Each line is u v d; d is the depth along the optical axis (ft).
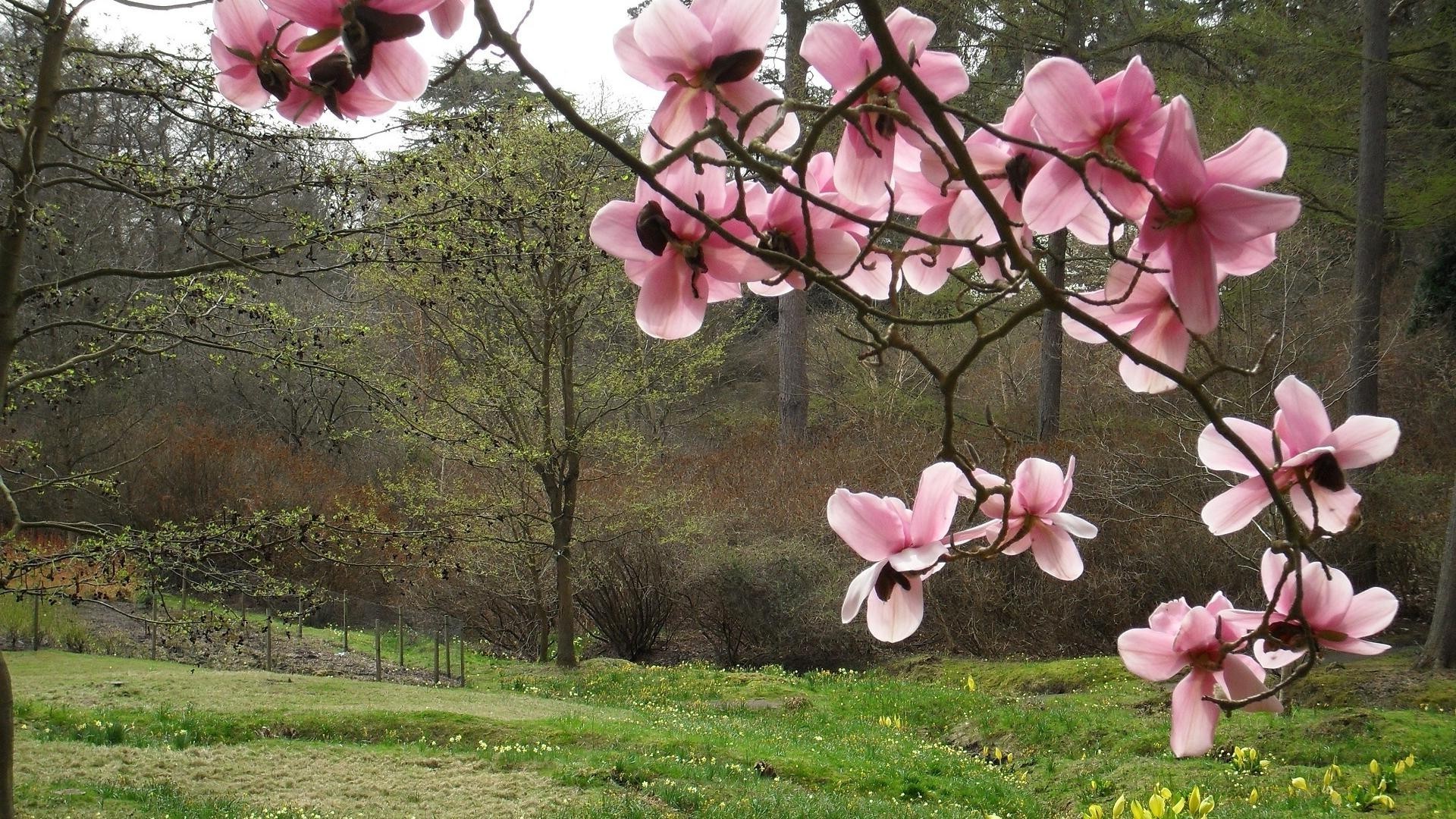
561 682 48.62
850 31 3.14
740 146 2.77
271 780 26.61
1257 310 45.24
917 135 3.24
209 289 25.98
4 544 25.84
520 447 50.14
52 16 21.22
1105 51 59.77
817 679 48.91
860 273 3.44
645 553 58.13
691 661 58.90
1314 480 3.22
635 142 47.75
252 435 73.82
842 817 24.04
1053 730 35.45
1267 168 2.59
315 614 62.49
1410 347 55.83
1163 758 31.09
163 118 47.47
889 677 49.32
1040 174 2.93
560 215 37.32
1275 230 2.49
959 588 52.65
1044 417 61.46
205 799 24.77
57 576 46.93
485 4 2.62
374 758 29.27
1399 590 47.47
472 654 57.47
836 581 55.67
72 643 46.24
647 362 54.49
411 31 2.85
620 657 59.11
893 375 70.54
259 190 25.73
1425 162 51.39
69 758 27.45
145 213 60.49
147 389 73.67
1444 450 51.11
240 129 23.57
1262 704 3.29
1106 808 26.99
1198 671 3.36
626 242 3.23
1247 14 56.54
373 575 65.46
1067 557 3.49
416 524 61.72
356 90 3.19
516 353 52.29
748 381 94.68
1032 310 2.85
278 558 60.34
